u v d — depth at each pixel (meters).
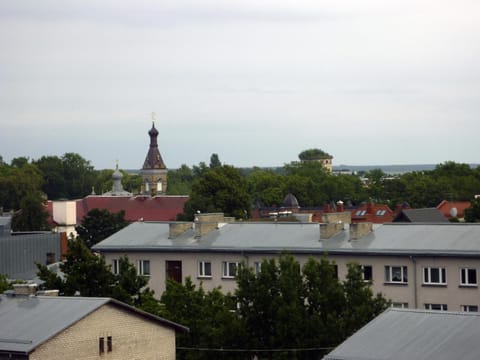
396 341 64.62
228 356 85.19
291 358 82.88
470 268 104.56
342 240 113.69
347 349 65.00
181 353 86.44
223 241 118.88
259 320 86.19
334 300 86.06
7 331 74.06
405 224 114.06
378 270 109.38
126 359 77.88
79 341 74.44
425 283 106.81
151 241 122.62
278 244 115.44
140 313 78.88
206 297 91.56
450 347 62.47
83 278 91.38
